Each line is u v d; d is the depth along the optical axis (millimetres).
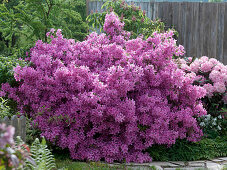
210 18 9953
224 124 6301
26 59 5773
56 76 4965
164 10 10023
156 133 4996
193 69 6969
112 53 5281
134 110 4844
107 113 4762
